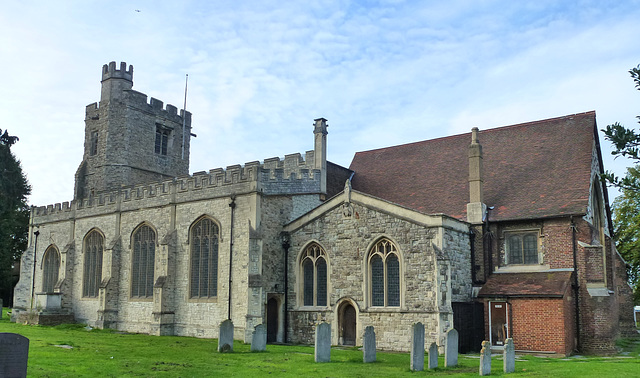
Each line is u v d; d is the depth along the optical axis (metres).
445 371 20.25
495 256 31.61
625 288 37.38
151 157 52.06
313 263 33.00
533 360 24.66
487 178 35.44
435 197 35.75
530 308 28.17
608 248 34.28
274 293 33.44
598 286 29.14
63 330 38.09
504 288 29.55
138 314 39.38
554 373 19.52
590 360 24.66
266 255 33.59
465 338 28.55
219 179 35.69
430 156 40.41
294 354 25.03
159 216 39.06
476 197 32.28
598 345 28.67
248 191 33.84
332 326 31.41
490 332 29.39
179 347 27.89
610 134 10.48
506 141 37.81
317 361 22.30
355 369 20.45
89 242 45.41
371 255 30.67
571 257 29.84
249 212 33.59
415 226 29.25
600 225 34.66
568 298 28.23
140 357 23.39
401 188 38.41
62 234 47.94
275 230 34.25
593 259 29.30
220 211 35.31
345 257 31.53
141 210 40.62
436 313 27.62
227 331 25.92
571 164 33.12
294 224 34.00
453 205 34.16
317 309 32.25
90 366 20.33
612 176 10.66
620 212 48.44
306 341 32.38
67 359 21.94
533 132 37.19
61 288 45.16
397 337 28.91
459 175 36.81
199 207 36.59
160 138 53.50
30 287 50.31
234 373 19.27
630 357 26.72
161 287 36.22
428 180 37.94
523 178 33.94
